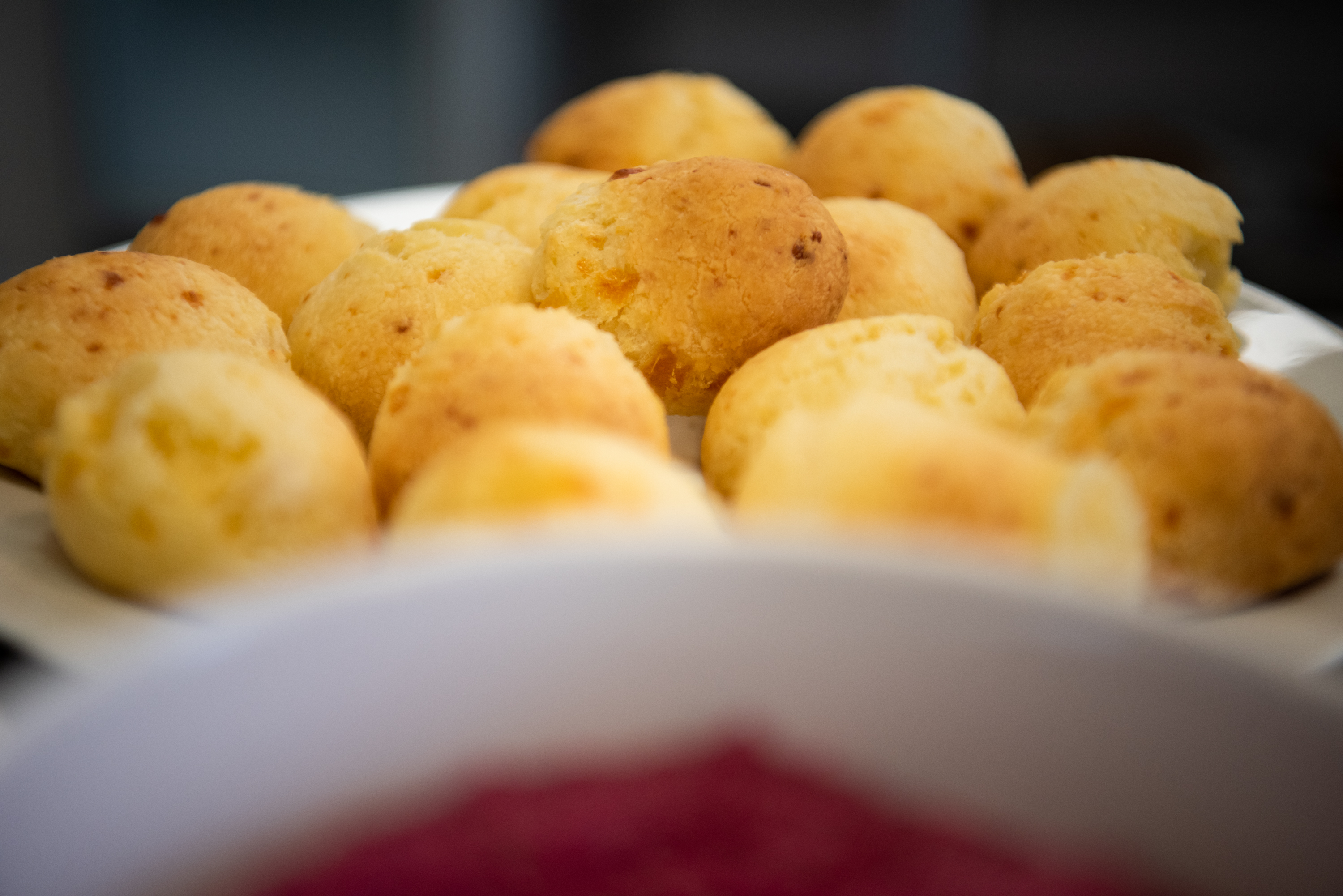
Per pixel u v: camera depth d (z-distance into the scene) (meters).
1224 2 0.78
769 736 0.15
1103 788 0.14
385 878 0.13
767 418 0.29
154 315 0.31
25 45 0.76
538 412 0.27
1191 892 0.14
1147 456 0.26
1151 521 0.26
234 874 0.13
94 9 0.78
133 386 0.27
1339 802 0.13
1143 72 0.81
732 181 0.32
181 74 0.82
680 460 0.31
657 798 0.14
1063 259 0.37
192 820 0.13
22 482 0.30
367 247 0.33
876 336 0.30
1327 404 0.35
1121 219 0.37
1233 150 0.77
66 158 0.78
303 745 0.14
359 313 0.32
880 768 0.15
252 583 0.26
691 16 0.87
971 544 0.21
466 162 0.86
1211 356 0.29
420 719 0.14
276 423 0.26
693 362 0.32
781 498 0.23
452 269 0.32
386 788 0.14
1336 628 0.26
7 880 0.12
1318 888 0.13
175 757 0.13
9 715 0.14
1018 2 0.82
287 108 0.84
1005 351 0.33
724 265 0.32
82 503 0.26
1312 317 0.39
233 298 0.32
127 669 0.13
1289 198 0.74
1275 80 0.78
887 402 0.24
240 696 0.14
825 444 0.23
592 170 0.43
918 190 0.40
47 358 0.30
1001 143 0.42
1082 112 0.82
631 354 0.32
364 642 0.14
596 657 0.15
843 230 0.36
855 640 0.15
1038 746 0.15
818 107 0.87
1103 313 0.32
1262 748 0.14
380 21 0.83
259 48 0.83
